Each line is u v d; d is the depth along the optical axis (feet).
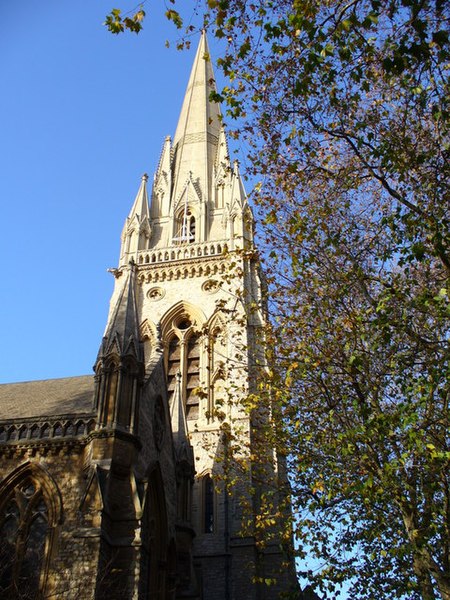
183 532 130.31
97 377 107.04
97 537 86.74
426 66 61.82
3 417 111.24
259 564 138.31
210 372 179.42
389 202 83.10
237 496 147.54
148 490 107.76
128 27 63.82
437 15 60.85
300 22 60.39
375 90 77.30
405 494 72.43
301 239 81.51
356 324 76.54
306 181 83.66
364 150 79.25
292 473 85.46
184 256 208.23
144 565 93.09
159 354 129.59
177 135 265.75
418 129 71.15
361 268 77.87
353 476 77.36
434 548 75.20
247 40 69.62
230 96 72.90
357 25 60.03
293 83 73.36
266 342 92.12
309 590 75.92
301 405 84.64
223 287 196.54
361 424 73.92
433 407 70.69
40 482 96.89
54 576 85.66
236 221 213.46
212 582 138.72
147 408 112.16
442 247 63.72
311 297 82.58
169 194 236.43
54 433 101.60
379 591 79.36
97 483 91.45
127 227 222.69
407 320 68.95
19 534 92.22
